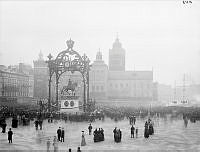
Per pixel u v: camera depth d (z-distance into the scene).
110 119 66.19
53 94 163.25
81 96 161.88
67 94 75.25
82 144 32.91
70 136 39.75
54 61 74.94
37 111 68.81
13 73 146.25
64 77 165.00
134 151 29.59
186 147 31.83
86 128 48.44
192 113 68.62
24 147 31.38
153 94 191.75
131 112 75.00
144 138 38.44
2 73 133.25
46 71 176.00
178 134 41.97
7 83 139.25
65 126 51.09
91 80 170.38
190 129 47.94
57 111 71.81
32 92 173.50
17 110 70.12
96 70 170.75
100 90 170.25
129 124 55.66
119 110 81.06
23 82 159.38
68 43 74.62
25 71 185.25
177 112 79.25
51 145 32.88
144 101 170.75
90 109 74.06
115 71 183.38
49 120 57.91
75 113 68.19
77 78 165.00
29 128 47.62
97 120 63.59
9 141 33.78
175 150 30.11
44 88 172.50
